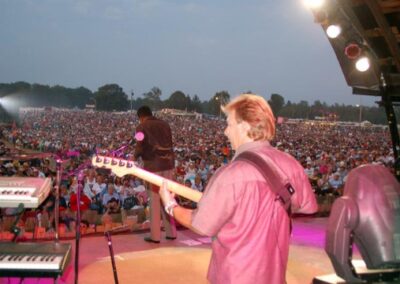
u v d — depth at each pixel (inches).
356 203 86.7
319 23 161.8
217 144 1723.7
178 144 1804.9
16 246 114.7
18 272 103.9
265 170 79.4
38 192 115.5
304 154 1306.6
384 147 1870.1
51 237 237.5
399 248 85.7
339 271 88.0
